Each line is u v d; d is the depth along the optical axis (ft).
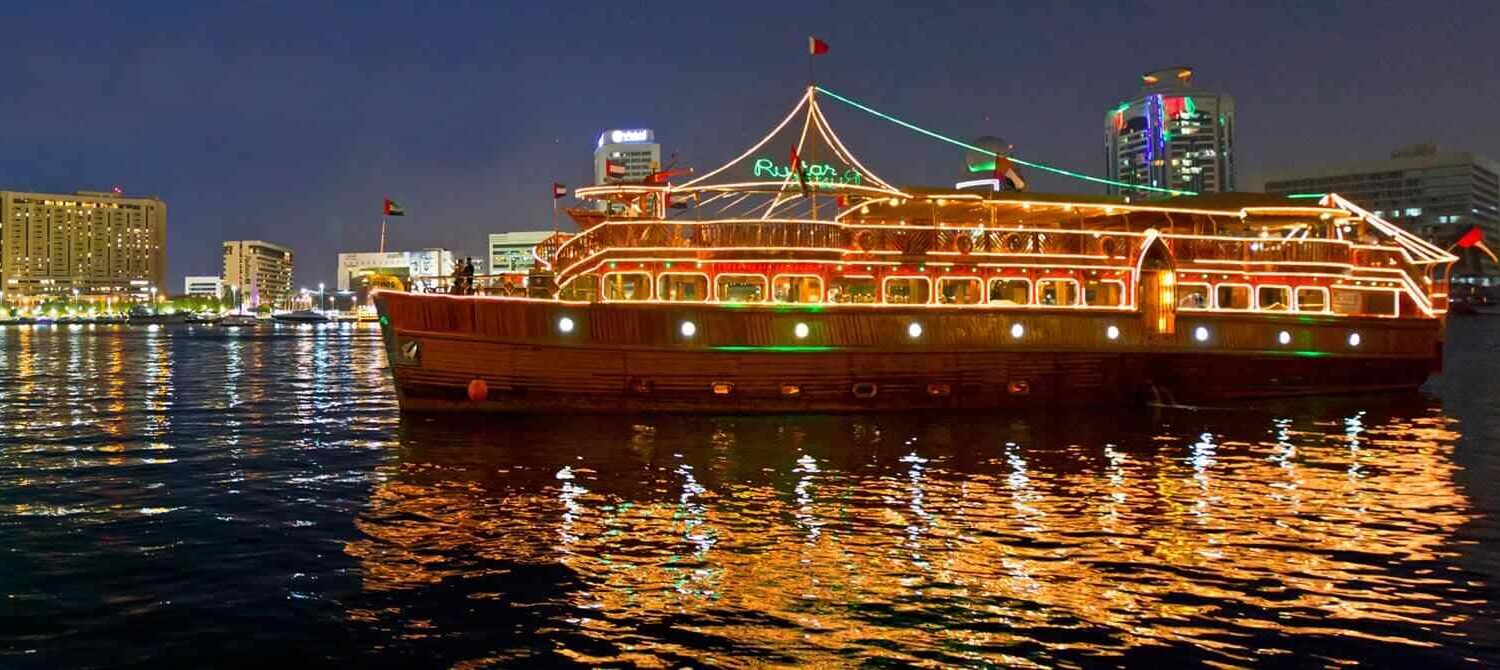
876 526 62.49
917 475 79.25
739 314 112.06
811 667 40.81
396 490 74.49
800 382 113.19
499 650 42.78
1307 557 55.42
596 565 54.13
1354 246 131.54
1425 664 41.39
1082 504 68.64
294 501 70.95
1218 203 133.28
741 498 70.90
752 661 41.45
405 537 60.18
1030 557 55.42
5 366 247.50
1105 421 110.73
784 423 107.96
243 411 134.62
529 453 89.86
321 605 48.11
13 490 75.87
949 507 67.82
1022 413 116.57
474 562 54.90
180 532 61.87
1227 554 55.98
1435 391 149.18
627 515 65.72
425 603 48.34
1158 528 61.72
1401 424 109.50
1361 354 131.13
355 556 56.13
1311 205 136.87
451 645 43.32
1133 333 122.31
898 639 43.65
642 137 483.92
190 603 48.42
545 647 43.01
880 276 116.78
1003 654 42.16
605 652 42.47
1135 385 122.72
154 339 489.26
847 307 113.91
